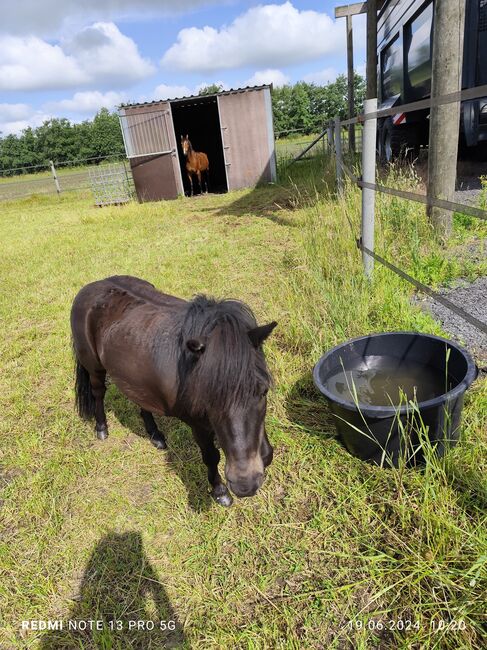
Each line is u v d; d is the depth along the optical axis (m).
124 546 2.34
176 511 2.49
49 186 22.88
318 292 4.16
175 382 2.08
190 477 2.70
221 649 1.81
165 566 2.21
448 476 2.23
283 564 2.10
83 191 19.14
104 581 2.19
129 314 2.49
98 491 2.74
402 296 3.91
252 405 1.68
